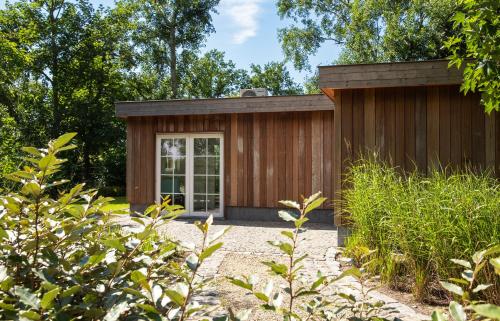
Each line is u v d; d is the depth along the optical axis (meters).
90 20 21.03
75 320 1.09
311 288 1.12
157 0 24.08
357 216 4.53
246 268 4.41
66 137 1.17
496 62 3.89
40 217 1.43
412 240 3.53
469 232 3.28
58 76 19.75
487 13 3.71
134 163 9.61
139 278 1.05
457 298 3.05
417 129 5.69
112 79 21.23
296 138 8.70
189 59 25.98
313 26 22.14
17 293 0.94
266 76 30.64
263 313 2.89
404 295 3.44
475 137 5.55
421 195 4.09
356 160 5.79
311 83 24.83
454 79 5.32
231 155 9.05
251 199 8.91
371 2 18.88
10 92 19.59
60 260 1.19
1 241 1.21
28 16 19.80
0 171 15.36
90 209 1.41
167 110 9.12
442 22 16.16
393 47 17.28
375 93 5.80
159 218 1.44
